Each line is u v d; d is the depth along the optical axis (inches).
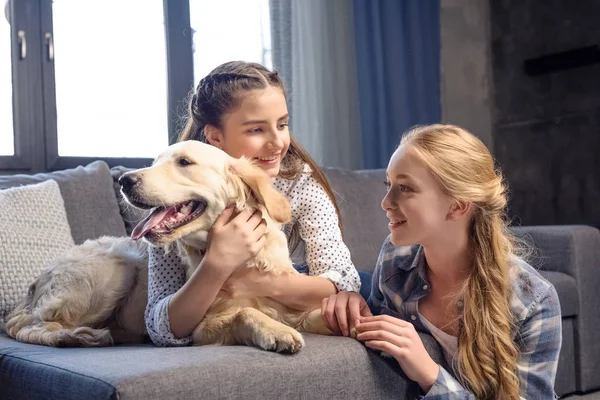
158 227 54.1
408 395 54.3
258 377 45.6
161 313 55.1
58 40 116.8
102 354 50.2
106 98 122.5
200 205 56.0
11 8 109.0
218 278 53.4
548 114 167.5
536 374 55.9
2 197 76.9
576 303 104.7
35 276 73.6
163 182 54.1
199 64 133.8
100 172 94.7
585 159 159.8
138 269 68.0
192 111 73.4
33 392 48.4
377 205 119.2
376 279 68.1
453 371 57.1
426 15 159.0
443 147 57.1
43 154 112.0
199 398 42.8
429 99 159.2
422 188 55.9
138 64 125.9
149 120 127.6
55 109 113.3
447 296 60.3
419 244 62.9
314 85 142.3
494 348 55.1
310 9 142.3
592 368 106.3
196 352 48.3
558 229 108.3
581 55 157.4
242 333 52.1
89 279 64.9
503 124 177.5
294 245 73.0
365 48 147.7
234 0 136.5
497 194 58.4
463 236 58.7
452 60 173.8
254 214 57.0
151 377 41.6
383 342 51.6
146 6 126.6
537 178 170.2
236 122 66.8
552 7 165.9
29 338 60.3
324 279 62.1
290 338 48.5
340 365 50.1
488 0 179.9
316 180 74.0
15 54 109.0
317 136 142.4
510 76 175.6
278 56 138.8
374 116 149.0
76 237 87.4
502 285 56.7
